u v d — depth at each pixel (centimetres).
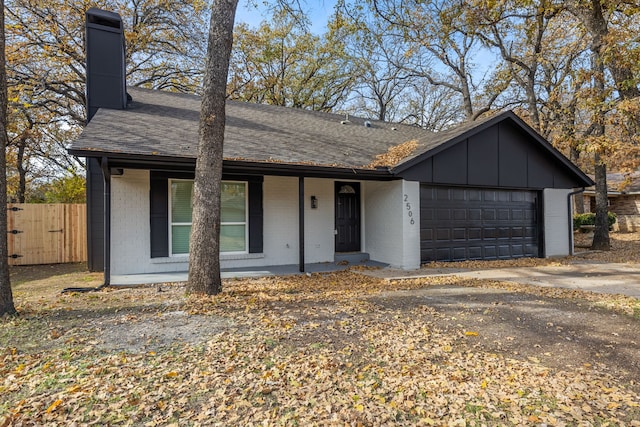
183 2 1594
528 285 718
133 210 787
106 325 439
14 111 1344
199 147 603
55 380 301
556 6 918
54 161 1923
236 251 892
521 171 1098
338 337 405
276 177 934
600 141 742
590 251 1277
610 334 425
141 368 324
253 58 2091
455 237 1022
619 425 248
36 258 1048
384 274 835
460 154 989
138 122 823
